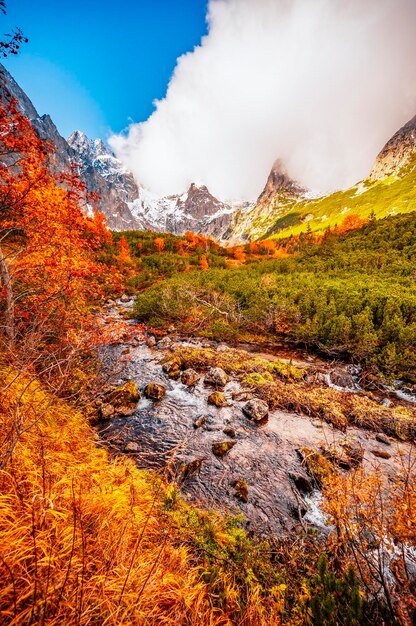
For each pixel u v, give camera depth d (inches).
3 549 79.3
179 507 175.5
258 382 422.0
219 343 645.3
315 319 610.5
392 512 152.3
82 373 328.8
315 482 246.8
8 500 98.2
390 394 427.2
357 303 627.2
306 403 372.5
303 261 1517.0
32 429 158.6
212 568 127.4
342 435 320.5
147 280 1389.0
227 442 292.4
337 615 93.4
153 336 674.8
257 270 1418.6
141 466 249.4
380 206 5895.7
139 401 369.1
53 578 77.1
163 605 92.3
